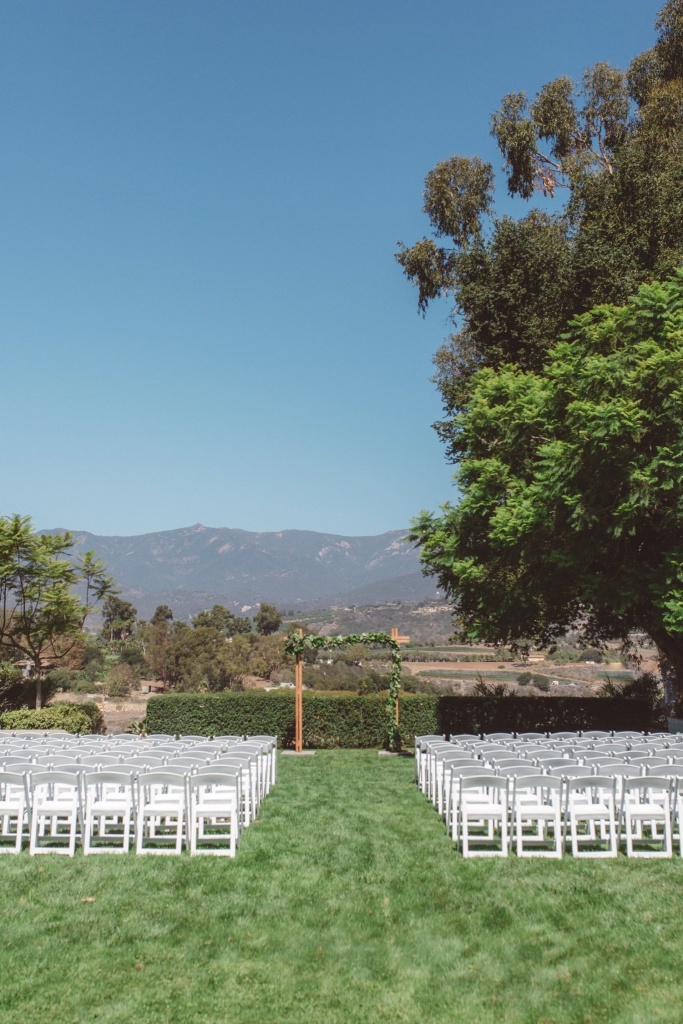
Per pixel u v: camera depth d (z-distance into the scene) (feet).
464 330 90.43
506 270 78.28
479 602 66.18
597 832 34.32
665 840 30.25
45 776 30.01
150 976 20.47
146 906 24.91
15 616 84.38
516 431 63.41
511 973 20.56
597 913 23.97
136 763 33.65
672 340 54.49
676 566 53.98
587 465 54.13
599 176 81.87
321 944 22.36
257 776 39.19
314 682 184.75
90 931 23.06
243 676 201.36
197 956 21.62
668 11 91.66
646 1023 18.01
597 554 58.80
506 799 29.78
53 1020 18.30
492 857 29.63
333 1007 19.04
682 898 24.98
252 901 25.36
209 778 30.37
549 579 61.87
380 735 71.67
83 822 30.25
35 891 26.08
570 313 74.43
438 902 25.17
